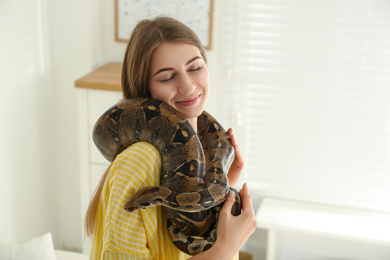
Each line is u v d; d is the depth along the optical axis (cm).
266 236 417
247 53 381
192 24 380
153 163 124
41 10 375
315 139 386
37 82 381
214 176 132
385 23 355
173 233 128
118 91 343
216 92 395
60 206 438
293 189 403
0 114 342
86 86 346
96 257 136
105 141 140
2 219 356
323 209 394
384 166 381
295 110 384
